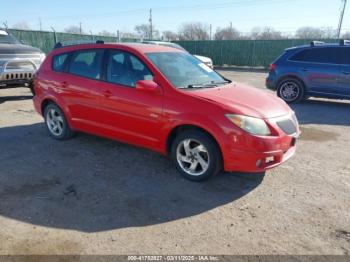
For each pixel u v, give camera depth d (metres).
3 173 4.45
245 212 3.51
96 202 3.69
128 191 3.96
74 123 5.45
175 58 4.93
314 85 9.59
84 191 3.95
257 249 2.89
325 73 9.34
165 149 4.38
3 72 8.60
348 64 9.06
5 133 6.30
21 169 4.59
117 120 4.78
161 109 4.23
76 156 5.07
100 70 4.96
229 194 3.90
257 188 4.06
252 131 3.75
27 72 9.12
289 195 3.89
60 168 4.62
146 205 3.64
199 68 5.07
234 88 4.65
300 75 9.72
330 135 6.49
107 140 5.82
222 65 26.84
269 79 10.37
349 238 3.05
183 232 3.14
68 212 3.48
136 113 4.50
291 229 3.20
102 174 4.43
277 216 3.43
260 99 4.30
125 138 4.79
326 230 3.18
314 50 9.59
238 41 25.66
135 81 4.54
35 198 3.77
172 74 4.45
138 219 3.36
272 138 3.81
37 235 3.08
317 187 4.11
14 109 8.51
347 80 9.09
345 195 3.89
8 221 3.30
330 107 9.46
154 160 4.91
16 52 8.99
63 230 3.16
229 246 2.93
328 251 2.87
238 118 3.78
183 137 4.17
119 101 4.65
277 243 2.98
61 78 5.47
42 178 4.30
